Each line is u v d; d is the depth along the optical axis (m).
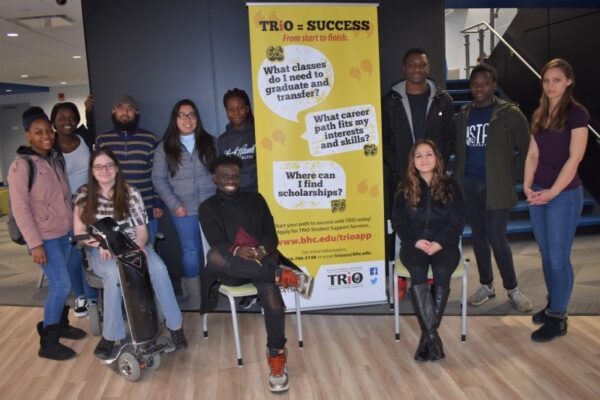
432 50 4.04
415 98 3.56
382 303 3.69
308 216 3.52
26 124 3.09
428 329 2.85
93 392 2.73
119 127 3.60
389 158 3.66
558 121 2.86
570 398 2.44
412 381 2.67
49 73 11.55
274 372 2.64
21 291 4.60
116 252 2.76
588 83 5.64
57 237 3.13
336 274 3.60
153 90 3.98
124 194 3.08
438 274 2.91
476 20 8.70
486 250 3.62
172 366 2.97
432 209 3.00
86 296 3.77
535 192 3.00
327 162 3.49
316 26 3.40
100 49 3.91
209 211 2.89
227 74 4.00
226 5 3.92
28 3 5.67
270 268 2.71
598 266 4.38
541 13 6.30
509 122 3.38
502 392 2.52
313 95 3.44
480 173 3.52
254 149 3.58
